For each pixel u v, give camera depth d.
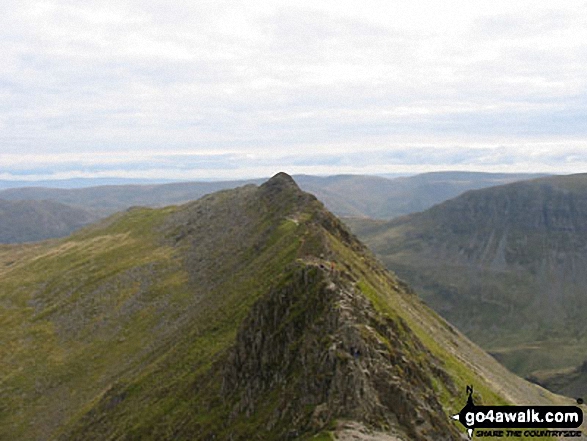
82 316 167.50
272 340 61.47
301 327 60.22
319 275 64.94
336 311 56.94
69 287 194.75
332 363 51.59
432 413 50.09
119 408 91.25
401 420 47.97
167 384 84.44
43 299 190.38
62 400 121.62
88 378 128.88
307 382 52.03
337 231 136.00
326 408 48.50
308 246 97.25
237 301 99.62
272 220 165.00
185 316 139.00
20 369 140.38
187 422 65.06
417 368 57.72
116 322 158.12
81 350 146.62
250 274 112.88
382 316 64.44
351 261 101.69
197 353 88.56
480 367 110.88
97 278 196.25
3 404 124.69
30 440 107.62
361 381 49.34
